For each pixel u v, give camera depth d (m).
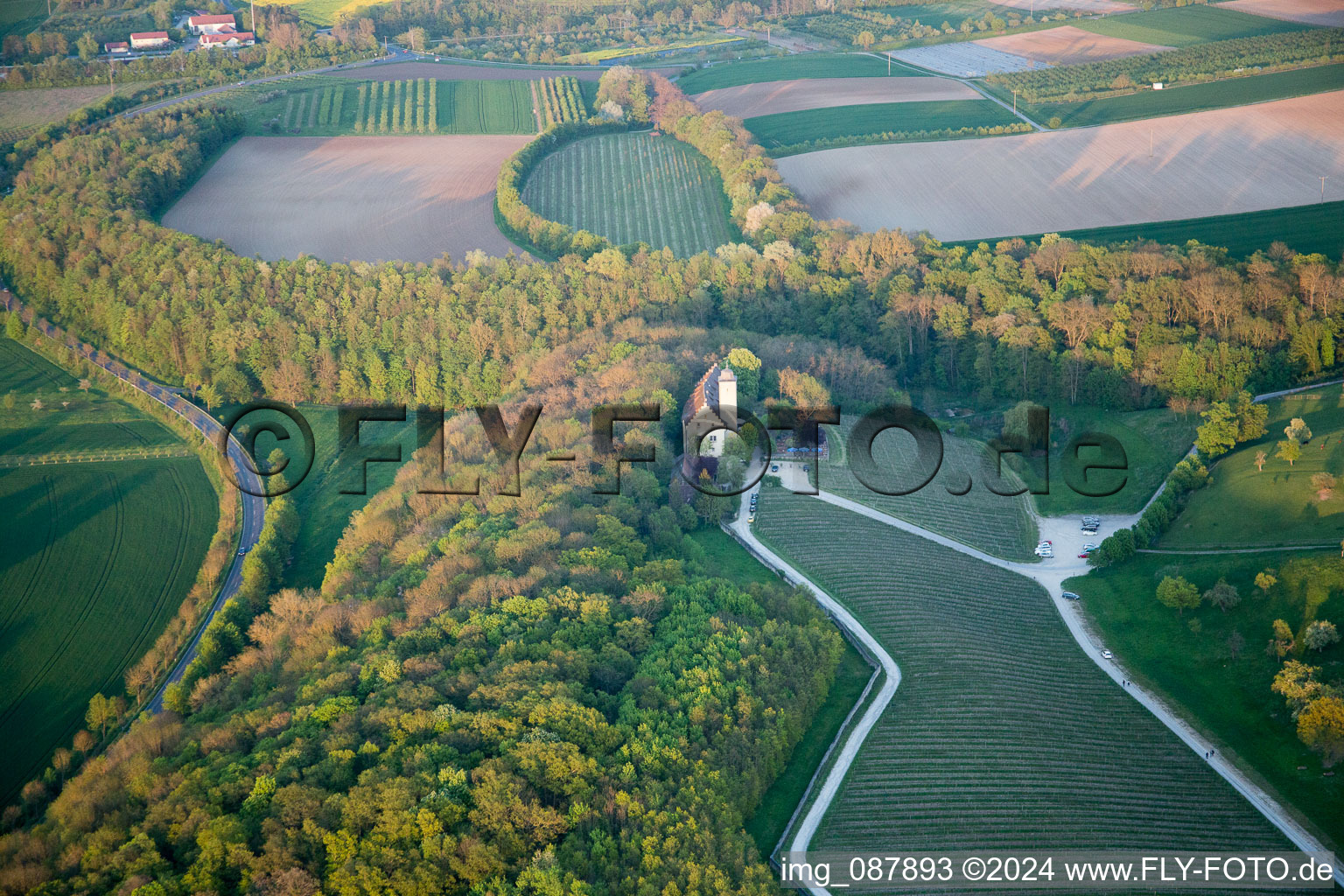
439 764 153.00
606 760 157.00
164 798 157.25
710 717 165.75
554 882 137.62
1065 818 165.25
